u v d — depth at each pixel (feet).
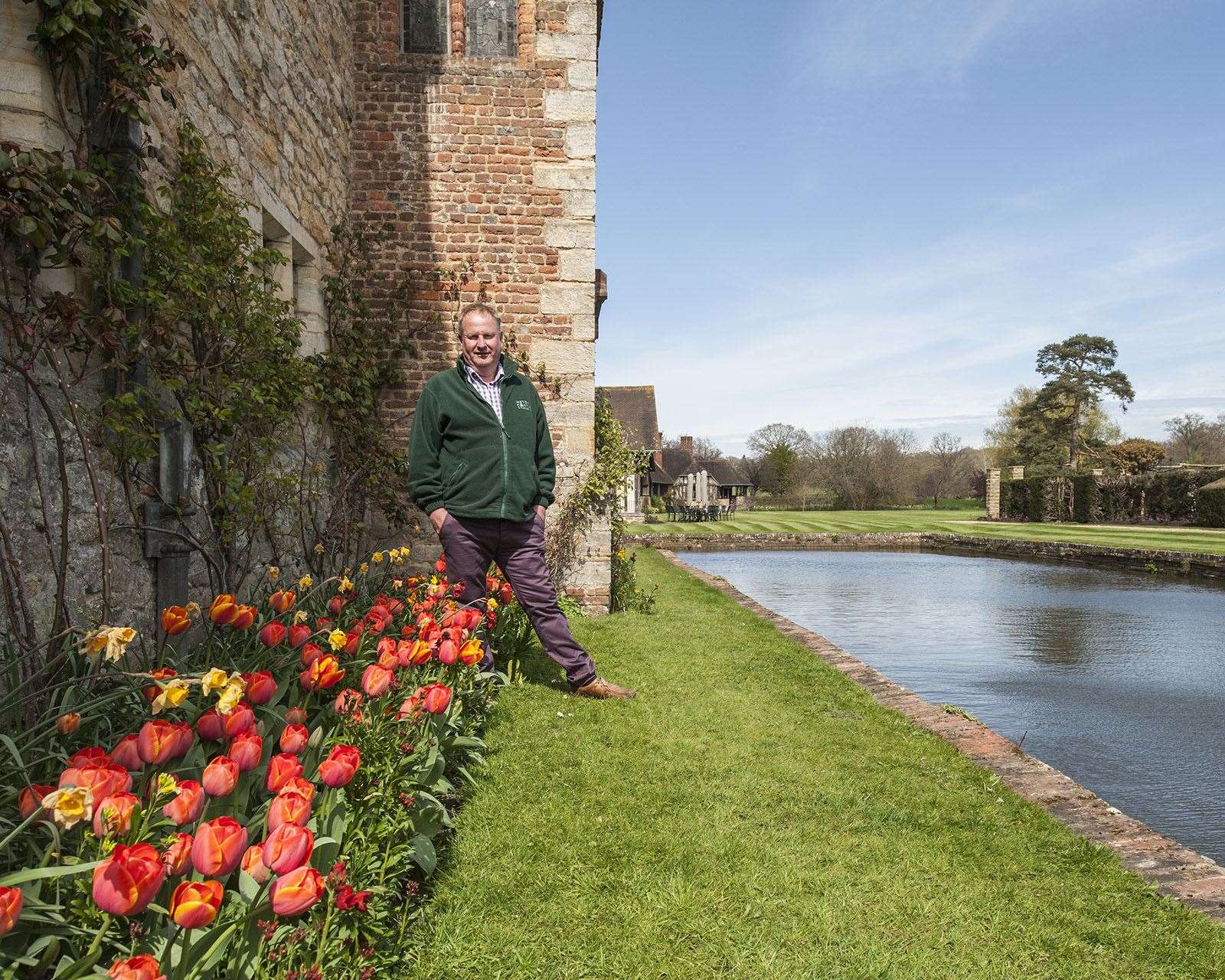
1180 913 7.55
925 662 27.61
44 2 8.43
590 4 21.99
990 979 6.46
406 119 21.66
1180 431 175.32
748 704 13.98
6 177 7.48
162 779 4.68
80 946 4.46
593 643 18.42
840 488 166.30
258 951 4.61
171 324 10.59
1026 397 191.83
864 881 7.94
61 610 8.22
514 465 12.73
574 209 22.00
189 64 11.69
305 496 17.28
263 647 9.53
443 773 8.80
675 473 158.40
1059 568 61.41
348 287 20.04
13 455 8.07
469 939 6.62
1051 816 9.71
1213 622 35.86
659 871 7.91
